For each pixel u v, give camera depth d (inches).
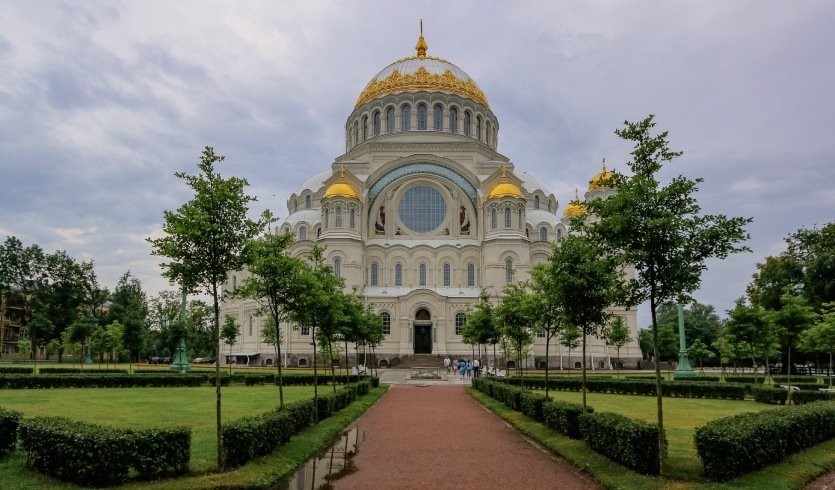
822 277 2608.3
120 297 4731.8
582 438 897.5
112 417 1168.2
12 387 1931.6
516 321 1600.6
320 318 1289.4
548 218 4072.3
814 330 1604.3
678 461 736.3
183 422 1093.1
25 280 4370.1
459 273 3666.3
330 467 756.0
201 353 4889.3
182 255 734.5
